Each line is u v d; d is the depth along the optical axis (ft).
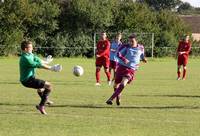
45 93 70.28
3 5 279.69
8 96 93.20
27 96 93.25
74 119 66.54
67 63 236.63
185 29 344.69
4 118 66.69
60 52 299.79
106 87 115.55
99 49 122.21
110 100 80.02
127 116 69.72
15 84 119.44
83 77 149.18
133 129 59.67
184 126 62.03
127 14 320.29
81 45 306.14
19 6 282.15
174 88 115.75
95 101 86.69
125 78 80.38
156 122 64.85
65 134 56.24
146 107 79.66
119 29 321.73
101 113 72.33
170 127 61.31
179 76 146.72
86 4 308.40
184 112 74.59
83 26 309.63
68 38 304.09
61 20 306.76
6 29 281.74
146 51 317.42
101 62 122.21
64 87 114.11
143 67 216.54
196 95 99.86
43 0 299.38
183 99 92.17
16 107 77.61
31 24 292.61
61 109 75.97
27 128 59.57
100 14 309.63
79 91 104.78
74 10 306.96
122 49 80.89
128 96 96.17
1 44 281.13
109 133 57.11
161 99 91.61
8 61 245.45
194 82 135.74
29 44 70.54
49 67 69.97
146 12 327.88
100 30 315.37
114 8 319.68
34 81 70.03
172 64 246.68
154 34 323.16
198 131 58.85
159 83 130.62
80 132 57.47
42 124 62.39
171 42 323.78
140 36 317.63
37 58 70.44
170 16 339.98
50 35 302.66
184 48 146.00
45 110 74.49
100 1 313.94
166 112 74.28
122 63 80.64
